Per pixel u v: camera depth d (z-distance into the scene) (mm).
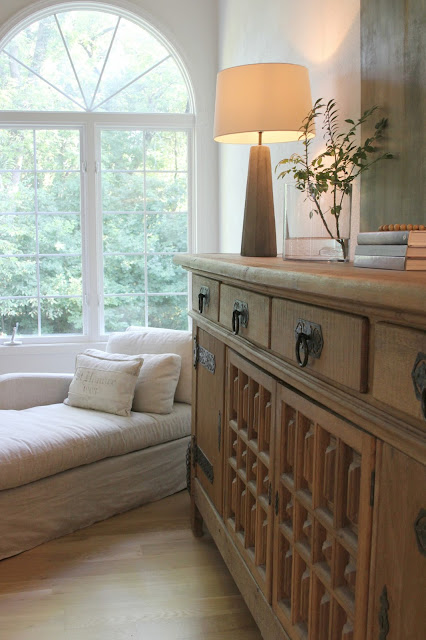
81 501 2713
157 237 4539
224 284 2039
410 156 1720
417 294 812
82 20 4258
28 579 2309
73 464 2643
